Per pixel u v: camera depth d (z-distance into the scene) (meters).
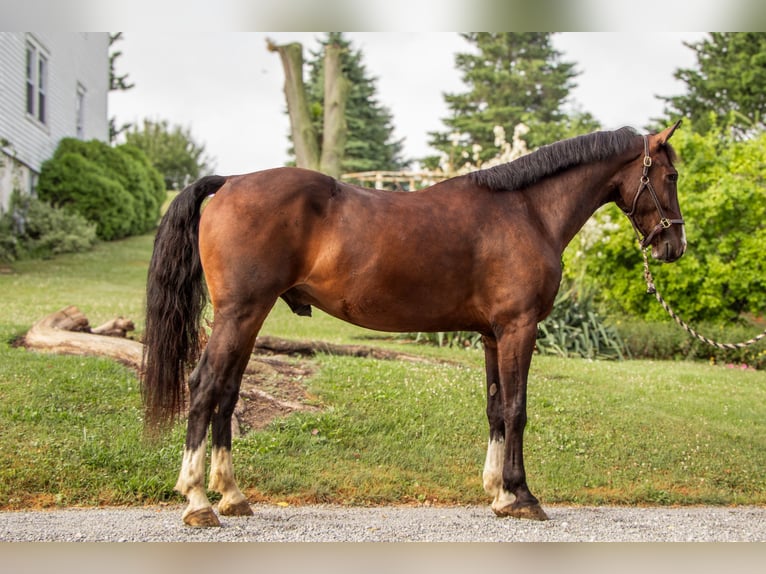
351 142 32.78
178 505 5.66
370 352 9.85
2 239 17.44
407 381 8.34
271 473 6.13
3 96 16.91
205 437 4.90
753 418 8.38
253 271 4.89
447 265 5.17
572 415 7.83
